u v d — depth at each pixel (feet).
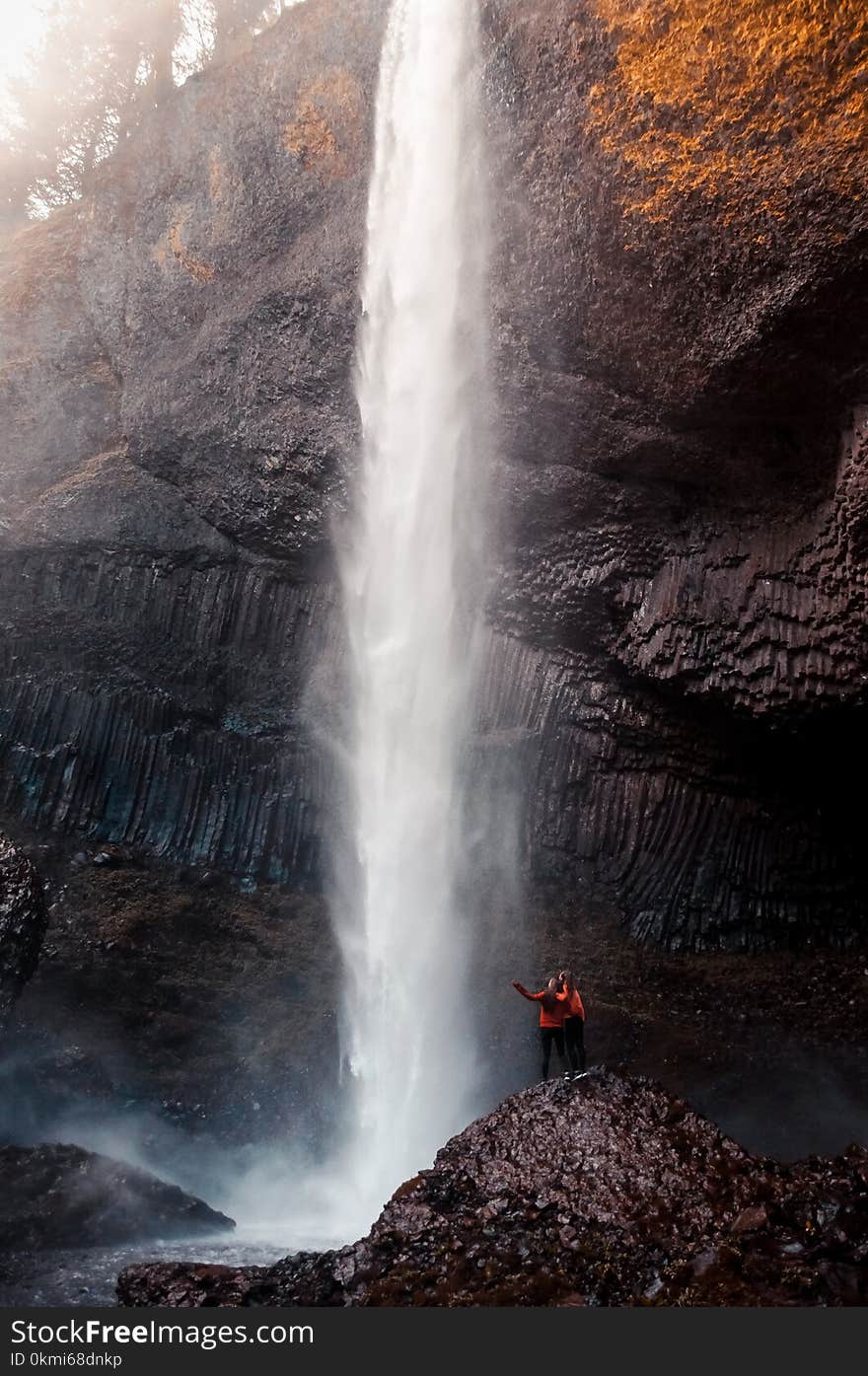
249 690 62.44
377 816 59.41
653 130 43.09
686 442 49.37
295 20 60.70
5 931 35.47
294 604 63.31
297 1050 50.29
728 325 43.91
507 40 48.60
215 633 63.05
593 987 52.70
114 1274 27.22
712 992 52.49
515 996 53.06
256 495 61.62
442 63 52.65
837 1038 49.06
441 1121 49.93
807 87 38.50
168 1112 45.88
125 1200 32.89
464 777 58.85
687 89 41.57
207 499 63.26
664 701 55.26
